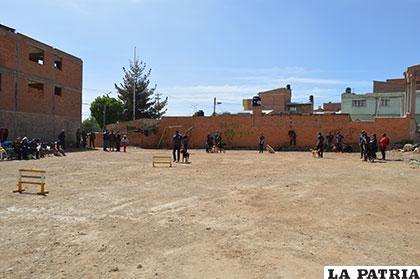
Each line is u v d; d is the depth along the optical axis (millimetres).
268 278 4777
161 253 5723
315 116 35906
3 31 26594
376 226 7414
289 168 18547
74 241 6266
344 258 5551
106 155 26906
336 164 20906
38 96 30953
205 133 39719
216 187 12242
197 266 5184
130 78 67500
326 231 7023
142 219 7859
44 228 7055
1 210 8523
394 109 47844
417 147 28672
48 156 24672
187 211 8656
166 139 40906
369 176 15375
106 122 65562
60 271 4941
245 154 29859
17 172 15359
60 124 34500
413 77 32375
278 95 65250
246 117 38312
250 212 8586
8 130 27109
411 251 5891
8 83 27125
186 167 18766
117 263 5270
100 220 7727
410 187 12445
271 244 6203
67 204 9266
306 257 5582
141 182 13195
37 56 33844
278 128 37219
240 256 5605
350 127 34469
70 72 36375
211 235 6711
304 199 10211
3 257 5453
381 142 24094
